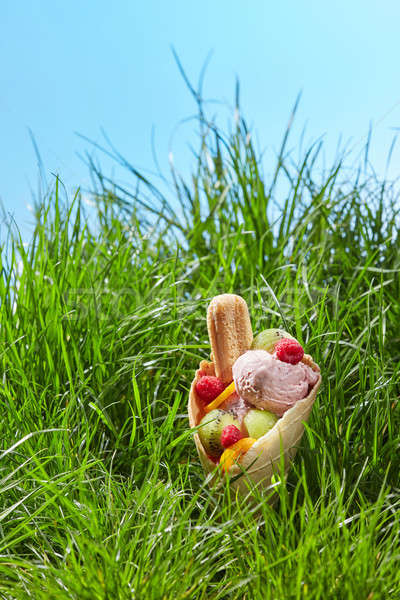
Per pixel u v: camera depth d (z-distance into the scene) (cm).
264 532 59
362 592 50
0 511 60
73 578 52
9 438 64
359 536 54
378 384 67
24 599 53
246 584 53
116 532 57
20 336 72
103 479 64
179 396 64
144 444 64
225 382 61
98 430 69
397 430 68
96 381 70
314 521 55
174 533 57
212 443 59
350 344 69
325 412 65
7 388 67
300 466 62
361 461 65
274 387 57
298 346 58
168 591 52
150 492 59
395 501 62
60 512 59
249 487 56
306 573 51
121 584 51
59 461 61
